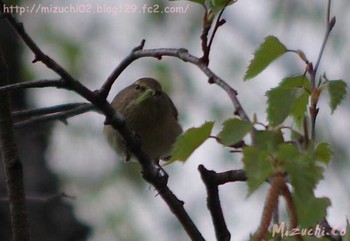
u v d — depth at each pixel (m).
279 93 5.04
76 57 15.46
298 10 14.88
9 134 6.34
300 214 4.29
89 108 6.79
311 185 4.13
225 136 4.54
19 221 6.27
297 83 5.08
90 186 14.52
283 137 4.48
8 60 13.09
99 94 6.00
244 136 4.49
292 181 4.14
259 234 4.20
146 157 6.46
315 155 4.60
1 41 13.07
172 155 4.71
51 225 11.40
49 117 6.80
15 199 6.29
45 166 12.05
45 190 11.68
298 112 5.11
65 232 11.45
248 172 4.17
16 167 6.31
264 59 5.24
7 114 6.36
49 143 12.90
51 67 5.64
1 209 10.87
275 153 4.28
